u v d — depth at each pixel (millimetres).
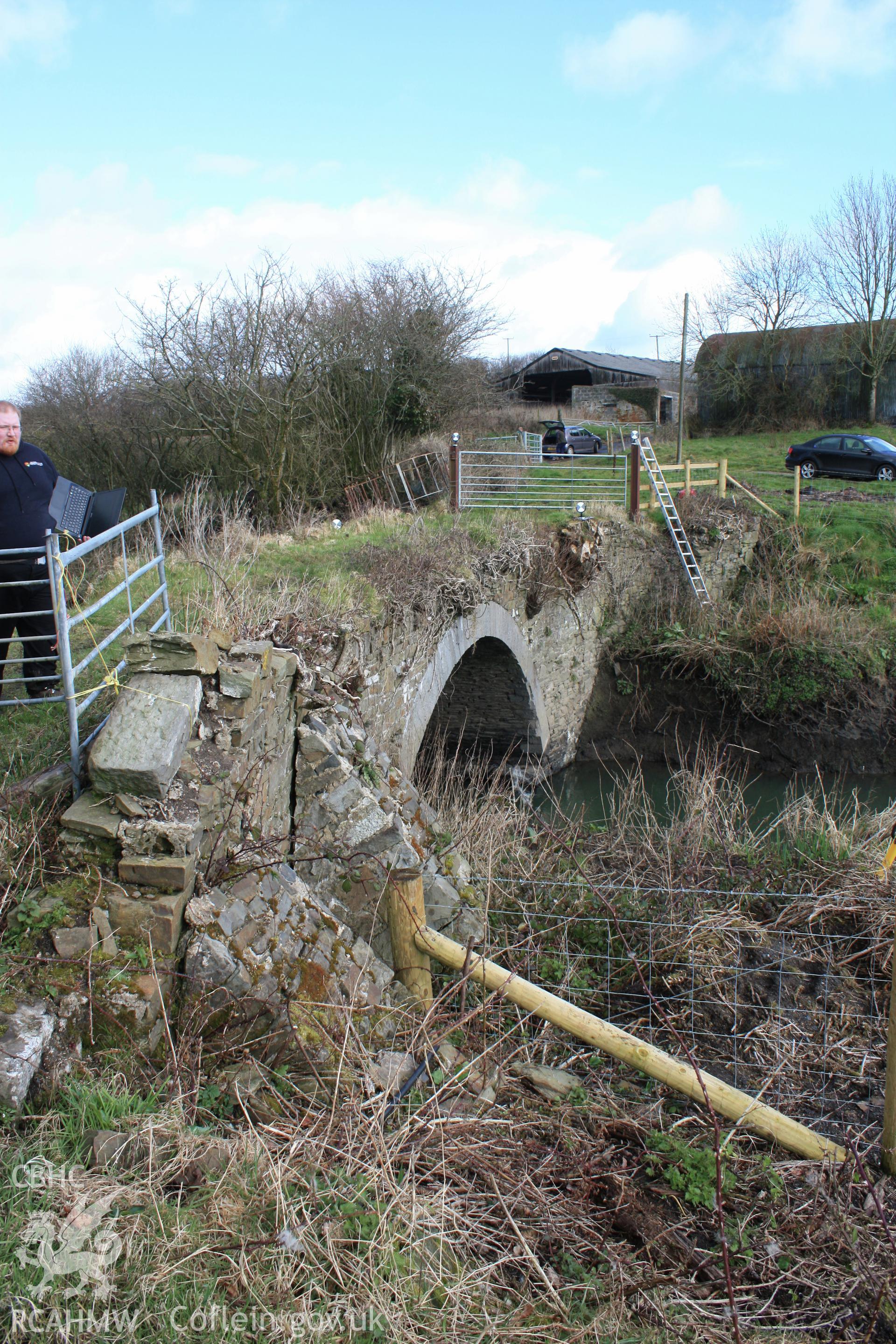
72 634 5816
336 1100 3043
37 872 3322
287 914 3725
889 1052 3459
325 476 16344
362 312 17484
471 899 5105
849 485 21188
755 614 15758
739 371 33781
